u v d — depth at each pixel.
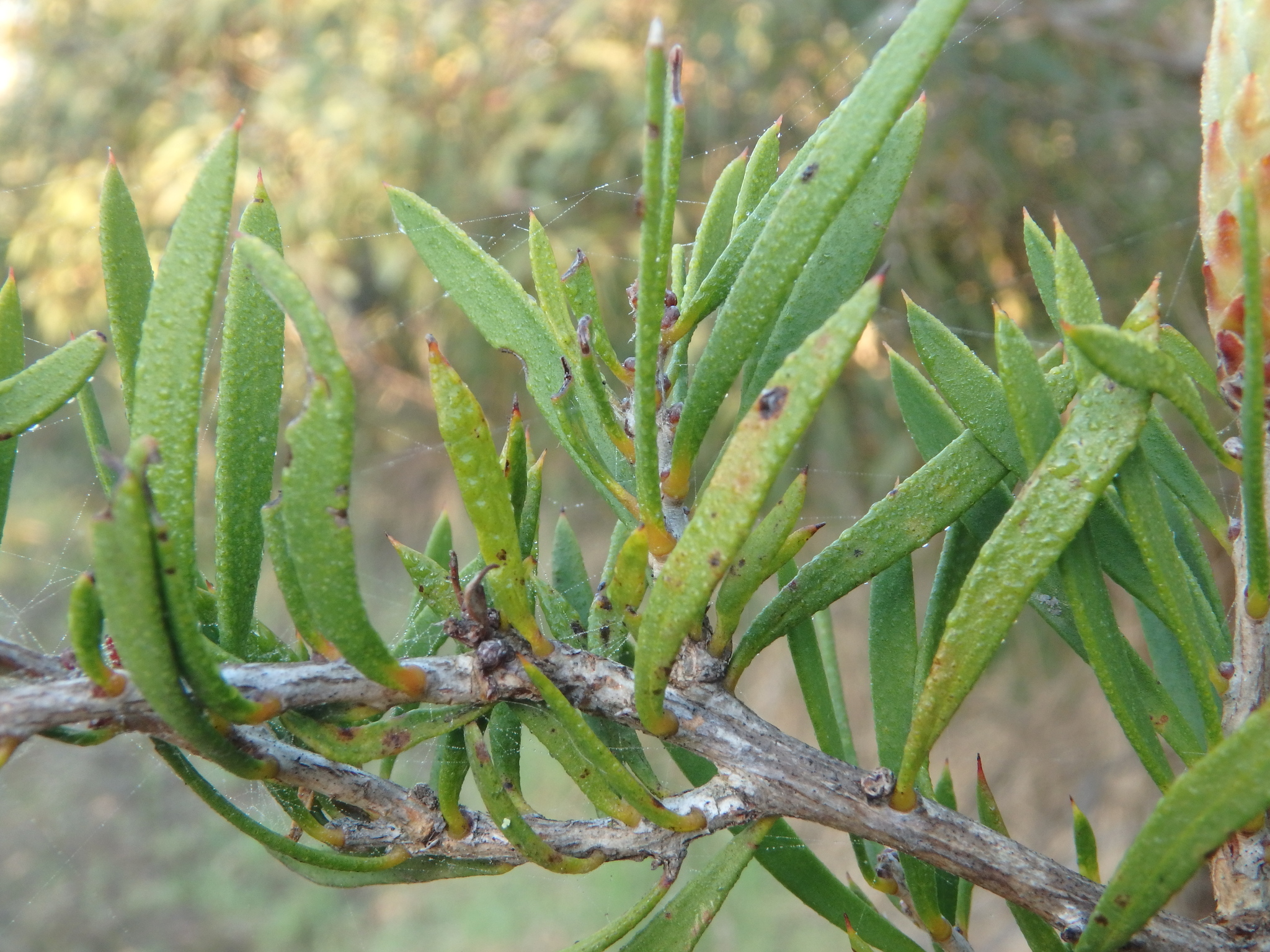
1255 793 0.07
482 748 0.09
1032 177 0.53
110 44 0.65
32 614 0.64
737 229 0.10
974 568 0.08
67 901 0.67
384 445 0.64
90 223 0.61
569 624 0.10
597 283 0.50
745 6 0.52
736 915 0.61
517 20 0.54
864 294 0.07
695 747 0.09
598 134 0.52
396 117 0.55
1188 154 0.51
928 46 0.08
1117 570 0.10
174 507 0.07
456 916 0.69
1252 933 0.09
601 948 0.09
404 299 0.60
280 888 0.71
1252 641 0.09
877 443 0.49
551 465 0.55
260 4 0.60
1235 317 0.08
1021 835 0.51
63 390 0.08
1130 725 0.09
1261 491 0.08
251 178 0.57
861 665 0.56
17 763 0.69
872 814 0.09
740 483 0.07
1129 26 0.54
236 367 0.08
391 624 0.60
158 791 0.72
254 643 0.09
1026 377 0.08
